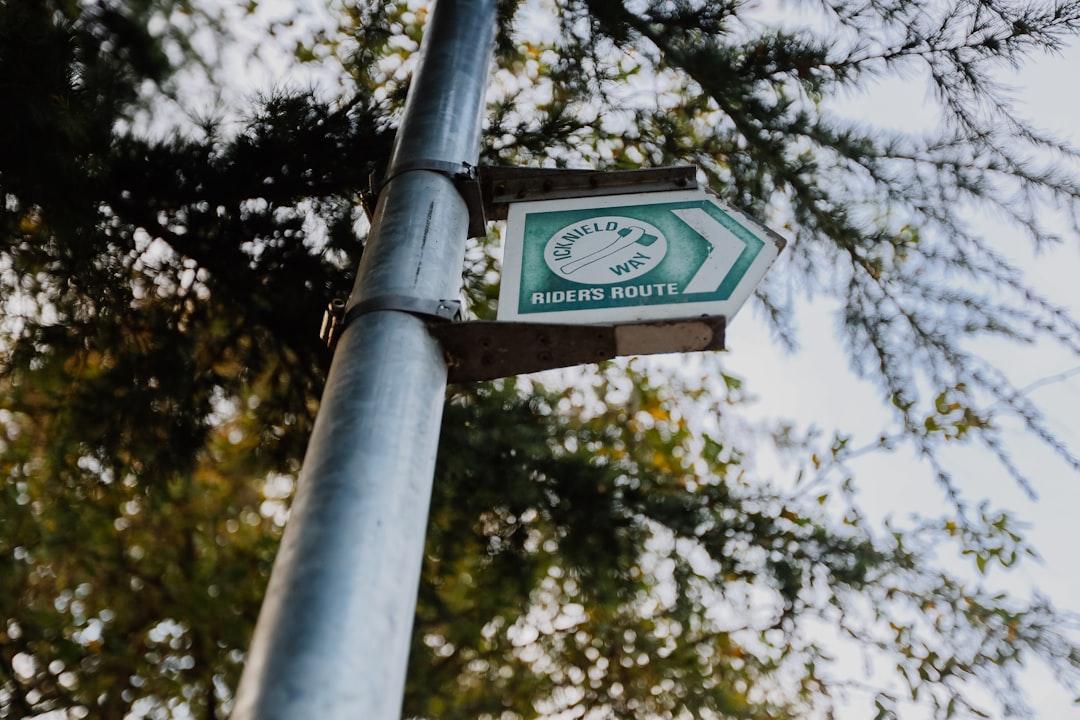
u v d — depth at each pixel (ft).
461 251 6.75
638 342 5.94
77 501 14.49
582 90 15.20
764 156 13.92
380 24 16.21
